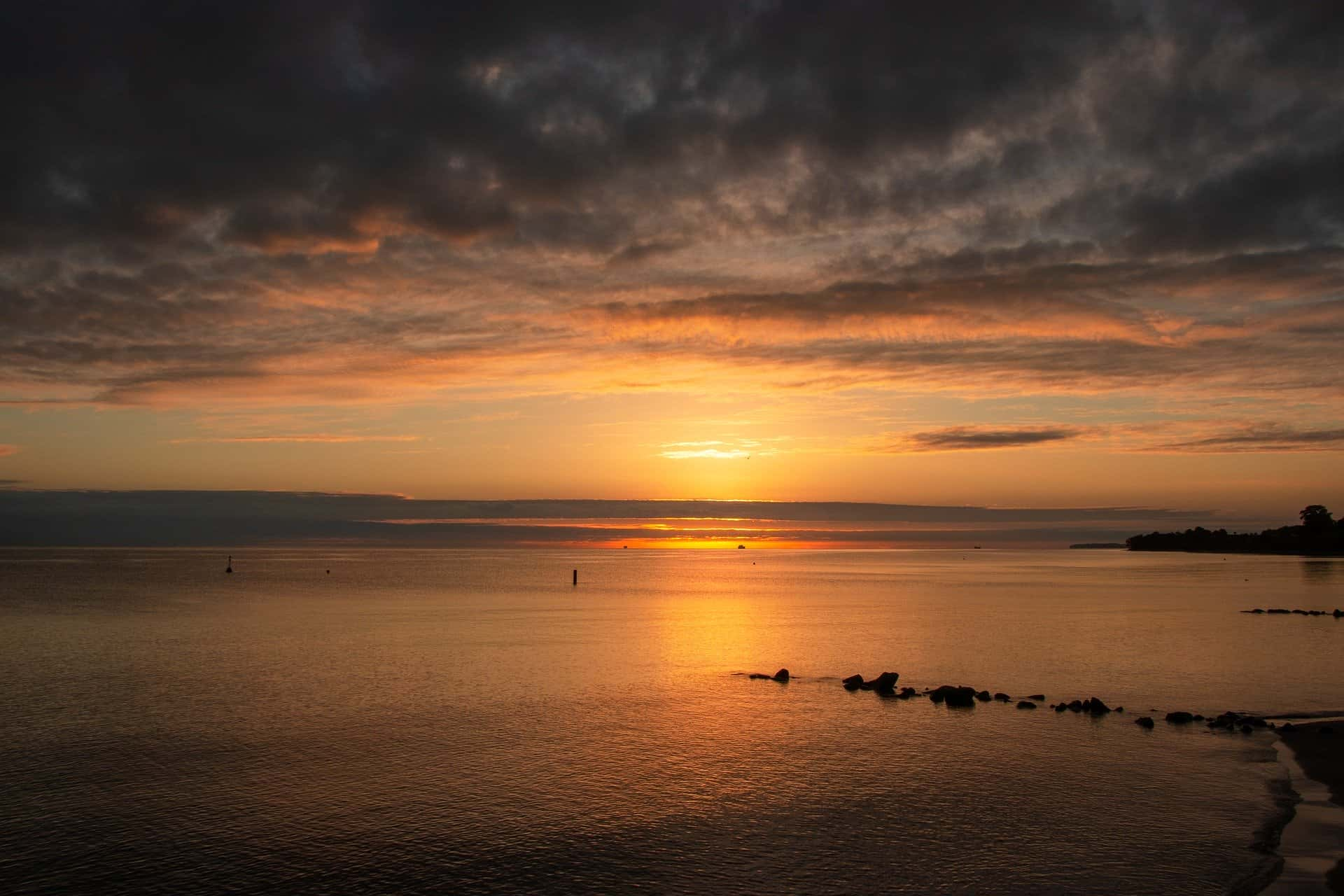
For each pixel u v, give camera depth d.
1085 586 140.38
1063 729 37.22
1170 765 31.70
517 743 34.69
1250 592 123.62
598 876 22.55
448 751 33.41
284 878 22.34
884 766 31.69
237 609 91.50
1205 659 56.94
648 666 53.19
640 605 100.56
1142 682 48.59
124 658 55.81
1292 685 47.81
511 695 43.84
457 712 39.97
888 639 67.81
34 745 33.97
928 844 24.52
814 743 34.78
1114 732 36.72
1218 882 21.78
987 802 27.84
